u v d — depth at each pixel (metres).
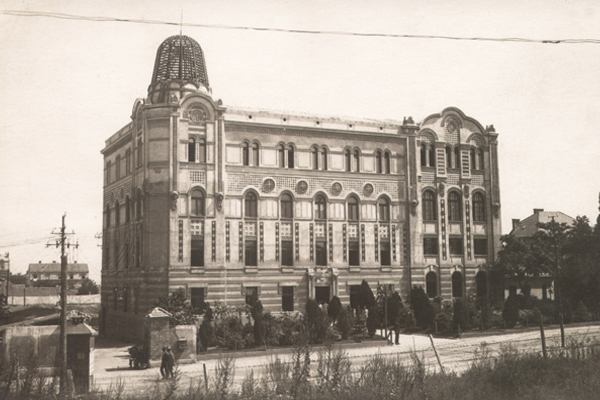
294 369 24.19
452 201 64.19
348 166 59.97
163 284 52.19
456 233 63.75
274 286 55.81
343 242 58.84
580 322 56.31
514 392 24.86
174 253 52.56
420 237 61.72
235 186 55.50
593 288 59.00
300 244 57.25
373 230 60.09
